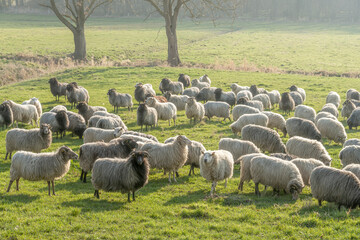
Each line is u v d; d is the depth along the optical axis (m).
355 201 11.33
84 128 21.56
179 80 37.28
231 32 94.69
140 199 13.10
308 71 49.91
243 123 21.66
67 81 40.12
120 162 12.57
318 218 10.98
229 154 14.25
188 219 11.30
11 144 16.89
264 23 115.06
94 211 11.78
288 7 128.50
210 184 15.05
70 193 13.69
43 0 119.31
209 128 24.44
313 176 12.16
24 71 45.34
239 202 12.84
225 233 10.28
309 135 20.27
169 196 13.54
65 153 12.91
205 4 53.97
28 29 83.88
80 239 9.89
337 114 27.11
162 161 14.71
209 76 43.44
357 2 124.12
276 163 13.04
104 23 105.56
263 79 42.56
